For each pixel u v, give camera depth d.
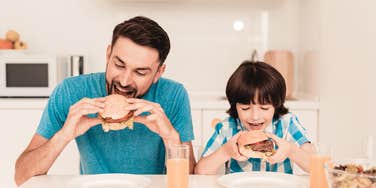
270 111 1.44
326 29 2.30
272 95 1.40
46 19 2.89
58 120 1.39
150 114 1.31
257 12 2.92
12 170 2.44
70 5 2.90
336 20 2.14
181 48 2.92
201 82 2.93
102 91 1.45
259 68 1.46
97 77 1.47
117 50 1.25
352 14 1.93
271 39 2.93
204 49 2.92
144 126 1.43
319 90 2.42
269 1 2.92
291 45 2.93
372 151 1.08
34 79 2.60
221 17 2.92
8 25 2.89
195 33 2.92
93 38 2.91
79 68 2.69
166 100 1.47
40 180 1.18
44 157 1.25
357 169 0.98
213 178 1.22
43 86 2.61
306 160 1.33
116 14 2.90
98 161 1.43
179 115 1.47
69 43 2.91
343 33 2.04
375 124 1.69
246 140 1.28
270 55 2.75
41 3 2.89
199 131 2.42
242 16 2.92
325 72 2.32
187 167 1.06
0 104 2.40
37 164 1.26
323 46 2.34
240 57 2.93
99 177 1.18
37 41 2.90
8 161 2.44
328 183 0.98
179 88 1.49
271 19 2.92
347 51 1.99
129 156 1.44
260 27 2.93
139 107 1.26
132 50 1.23
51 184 1.14
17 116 2.42
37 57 2.59
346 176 0.91
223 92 2.93
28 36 2.90
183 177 1.04
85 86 1.45
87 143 1.42
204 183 1.16
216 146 1.51
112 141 1.43
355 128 1.89
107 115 1.25
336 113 2.13
